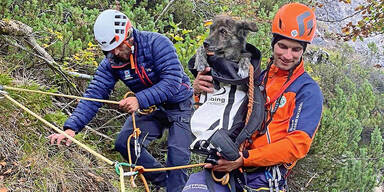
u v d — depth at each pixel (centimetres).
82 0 829
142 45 379
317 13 1934
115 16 367
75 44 584
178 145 408
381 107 1246
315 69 1250
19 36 530
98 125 564
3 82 448
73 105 553
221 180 270
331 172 664
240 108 272
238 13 936
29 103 452
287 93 267
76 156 457
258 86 276
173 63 383
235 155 257
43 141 439
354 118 777
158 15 873
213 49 287
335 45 1745
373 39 1988
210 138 267
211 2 995
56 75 540
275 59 273
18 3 629
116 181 482
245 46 295
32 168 407
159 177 428
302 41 264
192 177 285
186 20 939
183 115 414
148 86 397
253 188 269
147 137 419
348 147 751
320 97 264
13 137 422
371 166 720
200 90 285
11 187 381
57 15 648
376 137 797
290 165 274
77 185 426
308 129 255
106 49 372
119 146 417
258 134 270
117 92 562
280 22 266
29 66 536
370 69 1656
